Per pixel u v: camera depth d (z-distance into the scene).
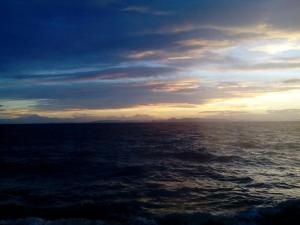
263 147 45.88
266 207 13.80
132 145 49.75
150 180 21.64
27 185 20.42
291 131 100.62
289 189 18.58
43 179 22.64
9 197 16.97
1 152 40.94
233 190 18.30
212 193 17.58
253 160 32.09
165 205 15.20
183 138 67.31
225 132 95.44
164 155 36.19
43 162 30.91
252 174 23.97
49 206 15.23
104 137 71.94
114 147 46.56
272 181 21.03
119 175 23.72
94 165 28.75
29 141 60.28
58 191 18.45
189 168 26.92
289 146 47.41
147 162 30.72
